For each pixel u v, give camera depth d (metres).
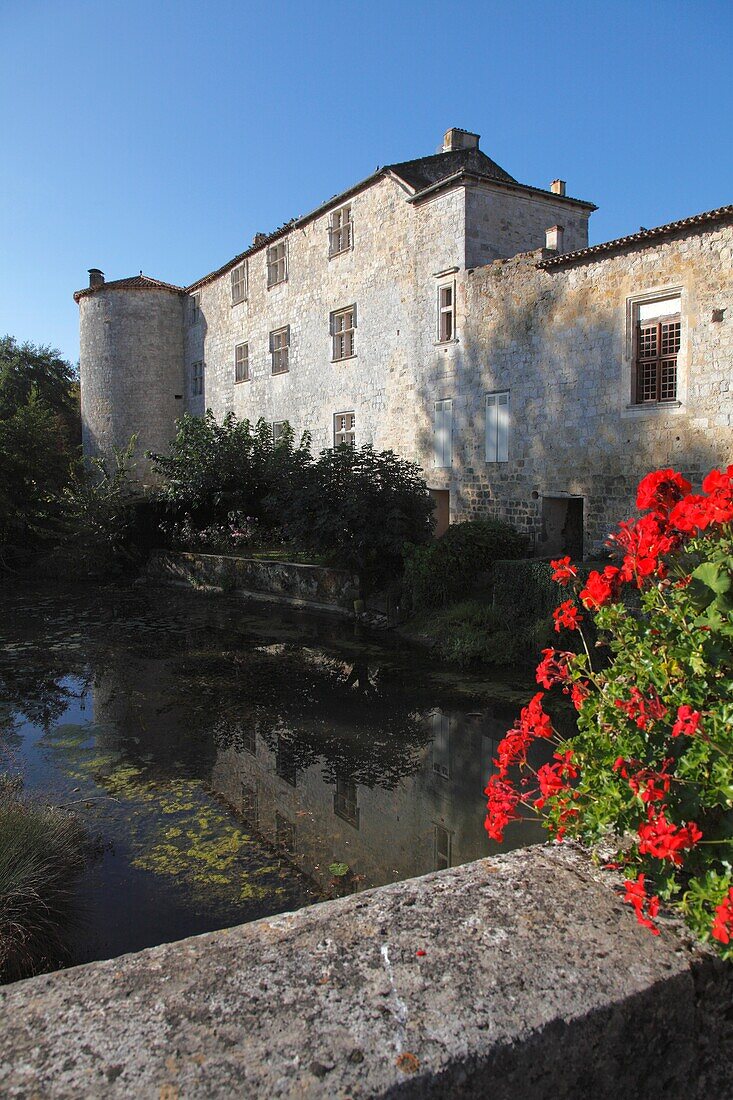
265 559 17.36
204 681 10.16
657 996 1.44
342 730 8.20
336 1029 1.30
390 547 13.49
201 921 4.56
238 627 13.69
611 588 2.09
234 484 19.81
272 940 1.56
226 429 21.12
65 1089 1.18
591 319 12.89
